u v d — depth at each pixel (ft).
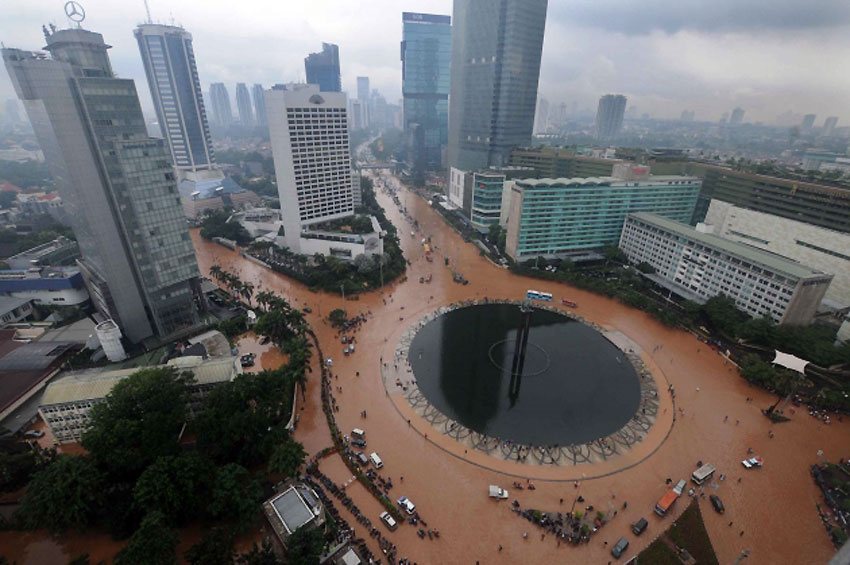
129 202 419.33
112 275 432.66
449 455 338.34
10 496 291.99
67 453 329.72
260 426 316.40
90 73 393.09
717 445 350.84
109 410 297.12
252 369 443.73
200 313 537.65
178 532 269.03
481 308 586.04
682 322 544.62
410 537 270.67
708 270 574.97
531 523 281.95
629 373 448.24
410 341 499.92
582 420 380.78
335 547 257.96
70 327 498.69
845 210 618.44
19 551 260.62
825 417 381.19
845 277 536.01
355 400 398.01
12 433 340.59
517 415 384.88
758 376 417.08
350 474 317.42
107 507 269.23
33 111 395.75
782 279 479.41
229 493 264.31
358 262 653.71
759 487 311.47
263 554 237.45
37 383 391.65
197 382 352.08
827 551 267.39
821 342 448.65
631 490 308.81
